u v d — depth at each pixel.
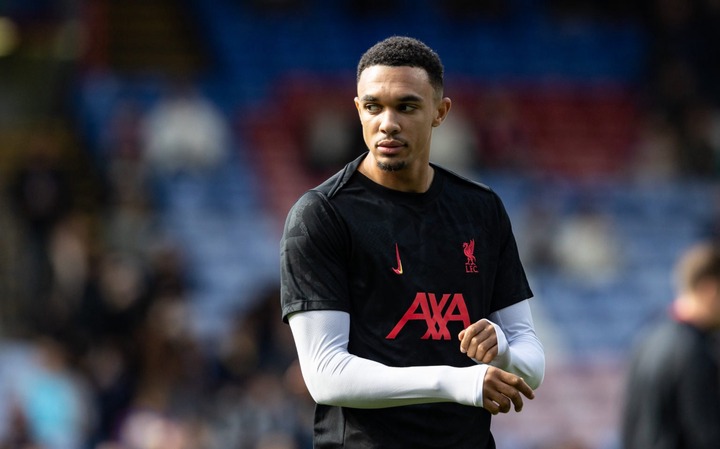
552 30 54.22
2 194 34.97
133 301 30.06
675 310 16.78
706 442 16.12
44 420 27.23
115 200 37.50
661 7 53.59
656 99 50.84
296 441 26.80
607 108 52.44
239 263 39.22
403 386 9.83
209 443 26.84
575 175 49.38
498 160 45.88
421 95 10.27
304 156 44.56
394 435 10.39
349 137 43.47
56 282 31.75
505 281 11.11
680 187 47.78
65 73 46.97
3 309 32.91
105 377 28.39
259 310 29.33
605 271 42.78
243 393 27.94
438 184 10.83
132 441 26.31
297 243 10.38
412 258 10.48
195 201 40.38
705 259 16.53
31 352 30.33
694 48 52.88
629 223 46.03
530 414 37.03
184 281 34.94
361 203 10.53
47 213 34.06
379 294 10.41
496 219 11.03
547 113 51.69
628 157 50.94
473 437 10.63
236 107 46.75
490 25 53.75
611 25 54.88
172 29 49.03
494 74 52.34
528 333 11.01
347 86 49.09
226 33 49.47
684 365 16.23
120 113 41.97
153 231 36.62
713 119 50.72
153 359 28.80
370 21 51.75
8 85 46.44
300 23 50.59
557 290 41.75
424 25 52.75
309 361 10.20
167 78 45.69
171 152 40.53
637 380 16.67
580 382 39.38
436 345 10.43
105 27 47.94
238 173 42.94
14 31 47.59
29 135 44.22
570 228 42.84
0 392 27.78
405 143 10.26
